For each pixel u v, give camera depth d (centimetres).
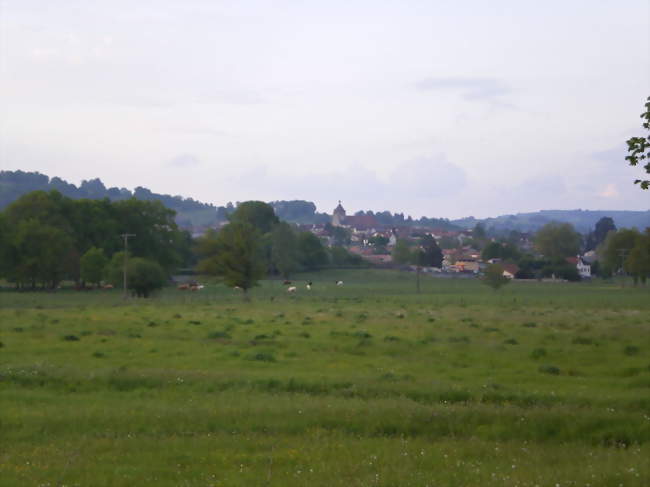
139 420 1483
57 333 3234
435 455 1247
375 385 1844
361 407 1561
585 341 3017
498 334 3381
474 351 2698
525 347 2841
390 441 1354
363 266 17525
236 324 3906
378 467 1165
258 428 1444
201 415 1508
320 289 11169
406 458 1222
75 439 1361
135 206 12575
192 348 2716
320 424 1462
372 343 2903
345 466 1173
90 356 2494
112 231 12081
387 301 7444
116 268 8281
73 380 1931
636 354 2630
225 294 9612
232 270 8069
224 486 1068
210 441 1339
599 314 5281
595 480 1059
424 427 1452
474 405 1603
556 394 1739
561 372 2236
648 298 8594
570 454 1255
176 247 14062
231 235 8281
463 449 1288
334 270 16500
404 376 2047
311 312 5169
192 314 4819
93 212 12200
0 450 1288
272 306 6125
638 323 4272
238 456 1234
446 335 3312
